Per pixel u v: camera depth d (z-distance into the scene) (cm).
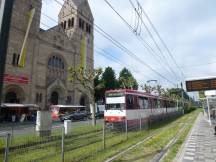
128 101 1886
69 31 5666
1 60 481
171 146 1164
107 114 1908
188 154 981
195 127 2122
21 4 3962
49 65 4531
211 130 1825
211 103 1706
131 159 902
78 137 1395
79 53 5484
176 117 3950
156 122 2534
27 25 4031
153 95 2591
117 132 1509
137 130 1702
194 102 12025
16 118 3506
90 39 6091
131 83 4284
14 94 3722
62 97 4678
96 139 1325
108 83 6259
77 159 874
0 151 737
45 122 1522
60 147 1006
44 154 850
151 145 1186
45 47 4412
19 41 3834
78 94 5178
